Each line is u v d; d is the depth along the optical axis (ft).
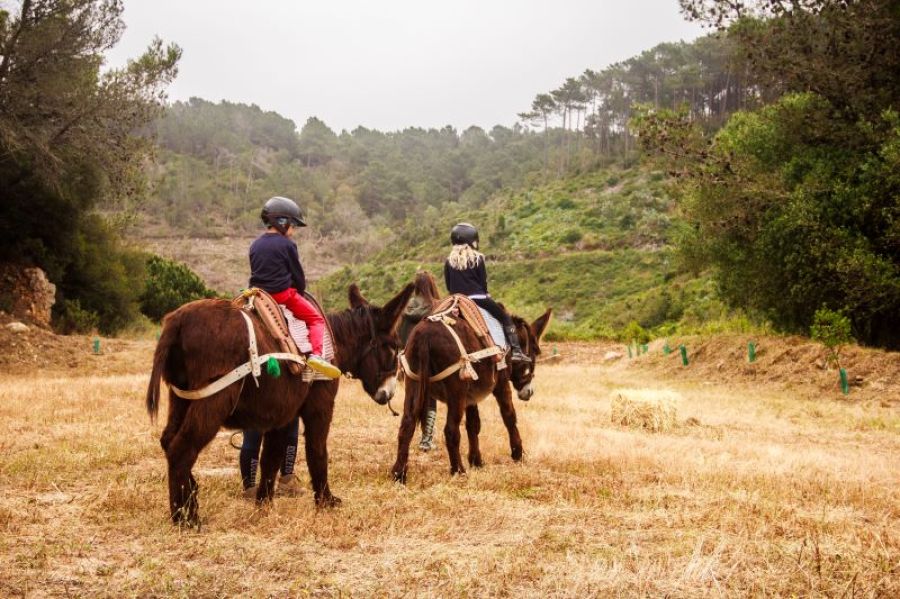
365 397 45.93
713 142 68.49
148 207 627.46
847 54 62.54
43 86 77.25
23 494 20.20
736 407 48.29
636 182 407.64
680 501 21.17
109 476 22.90
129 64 84.43
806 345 61.87
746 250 66.69
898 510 21.33
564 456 28.04
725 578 14.52
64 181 86.07
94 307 100.27
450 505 19.89
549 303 263.90
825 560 15.61
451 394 24.59
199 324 16.97
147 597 13.10
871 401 50.16
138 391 44.93
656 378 69.97
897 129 54.95
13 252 86.74
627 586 13.91
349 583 13.96
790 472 26.11
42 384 48.49
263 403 17.92
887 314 61.16
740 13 64.64
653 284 250.16
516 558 15.25
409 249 445.78
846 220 59.36
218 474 24.43
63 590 13.26
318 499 19.88
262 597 13.26
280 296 19.15
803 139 65.98
